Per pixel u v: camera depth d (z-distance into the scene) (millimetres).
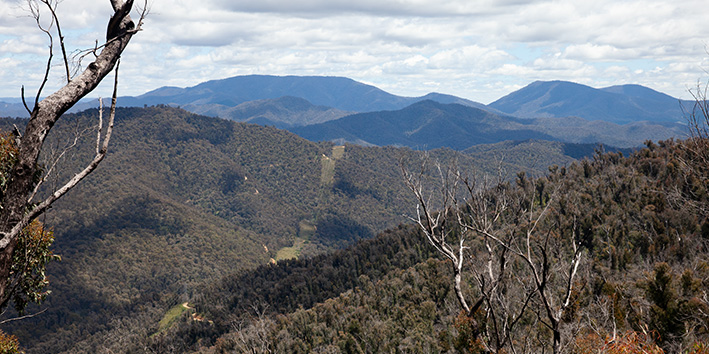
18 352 13062
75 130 4785
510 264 6488
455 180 6414
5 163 9172
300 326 68812
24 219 4281
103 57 4605
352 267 135000
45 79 4430
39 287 12664
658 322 18375
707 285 21141
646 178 68812
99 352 133000
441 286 50781
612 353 7957
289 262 170750
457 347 13352
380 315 67562
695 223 43031
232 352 24875
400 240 129125
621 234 44938
